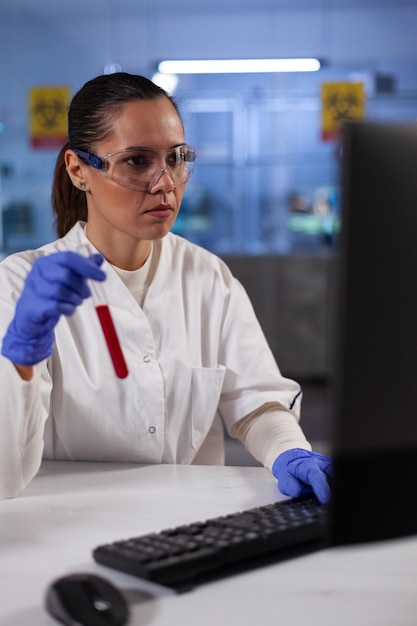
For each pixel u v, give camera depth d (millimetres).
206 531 776
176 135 1150
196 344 1340
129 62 5660
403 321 554
